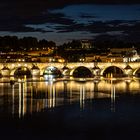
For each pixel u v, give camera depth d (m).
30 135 129.62
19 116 158.75
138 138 126.81
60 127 140.12
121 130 136.25
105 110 175.88
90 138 127.00
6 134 130.25
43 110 174.50
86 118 156.00
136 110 176.12
